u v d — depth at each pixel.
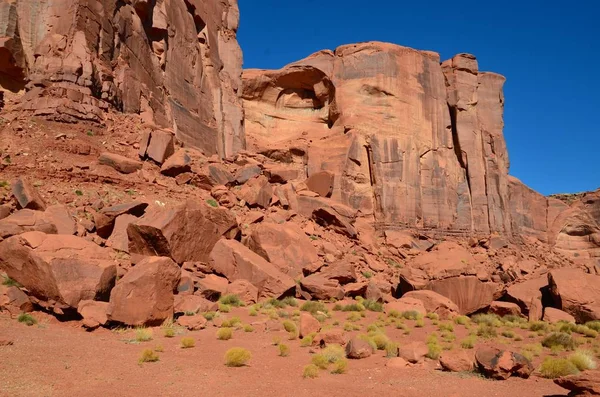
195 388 7.64
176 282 13.85
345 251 29.66
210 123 38.75
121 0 29.77
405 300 21.55
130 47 29.86
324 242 28.12
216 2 44.25
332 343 12.03
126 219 19.30
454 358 10.09
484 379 9.30
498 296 25.94
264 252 22.58
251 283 19.03
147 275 12.89
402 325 16.95
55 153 22.53
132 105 28.66
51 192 20.08
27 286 12.86
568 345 14.77
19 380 7.33
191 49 38.34
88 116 25.23
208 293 17.12
